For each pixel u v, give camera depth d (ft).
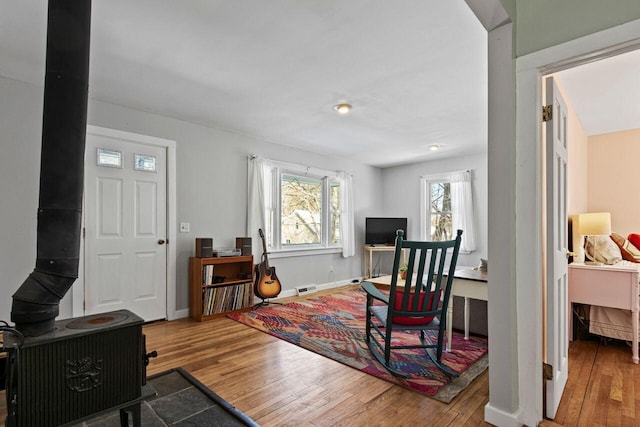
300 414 5.99
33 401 3.76
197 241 12.54
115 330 4.34
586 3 5.06
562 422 5.75
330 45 7.35
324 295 16.44
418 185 20.61
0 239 9.00
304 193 17.66
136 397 4.51
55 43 4.10
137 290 11.52
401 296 7.79
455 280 8.98
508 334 5.57
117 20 6.42
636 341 8.36
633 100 10.38
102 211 10.81
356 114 11.83
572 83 9.16
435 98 10.37
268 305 14.33
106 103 10.80
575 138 11.48
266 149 15.60
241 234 14.52
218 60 8.04
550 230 5.95
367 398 6.55
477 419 5.82
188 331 10.82
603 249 10.17
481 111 11.48
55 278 4.08
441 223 19.77
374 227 20.10
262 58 7.94
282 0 5.84
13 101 9.22
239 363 8.25
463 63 8.15
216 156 13.70
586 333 10.07
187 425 5.69
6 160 9.11
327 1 5.88
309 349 9.18
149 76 8.91
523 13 5.69
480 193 18.10
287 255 16.28
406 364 8.13
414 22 6.50
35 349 3.78
